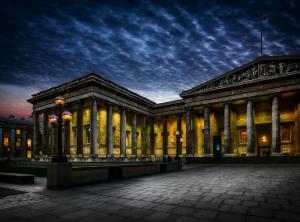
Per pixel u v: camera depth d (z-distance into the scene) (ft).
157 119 202.59
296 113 134.31
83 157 133.28
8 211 27.66
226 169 88.63
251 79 131.34
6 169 85.71
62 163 43.29
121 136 156.04
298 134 131.44
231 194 36.09
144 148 181.06
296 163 106.83
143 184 48.19
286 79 121.80
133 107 169.99
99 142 154.40
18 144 271.69
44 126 168.66
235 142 154.40
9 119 263.08
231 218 23.98
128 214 25.95
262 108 152.35
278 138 120.78
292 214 25.14
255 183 47.42
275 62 126.21
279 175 61.21
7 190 41.32
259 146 152.76
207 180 54.08
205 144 144.77
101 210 27.68
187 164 135.95
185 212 26.40
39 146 175.22
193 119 166.50
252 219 23.59
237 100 137.80
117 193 38.06
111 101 147.95
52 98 162.71
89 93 136.77
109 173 56.95
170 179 57.16
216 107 159.12
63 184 42.98
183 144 184.44
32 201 32.60
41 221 23.93
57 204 30.81
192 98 155.43
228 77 141.49
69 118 50.88
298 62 119.24
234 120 156.97
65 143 147.54
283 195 34.88
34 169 71.87
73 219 24.45
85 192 39.04
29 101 178.70
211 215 25.08
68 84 149.79
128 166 62.18
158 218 24.35
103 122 159.43
